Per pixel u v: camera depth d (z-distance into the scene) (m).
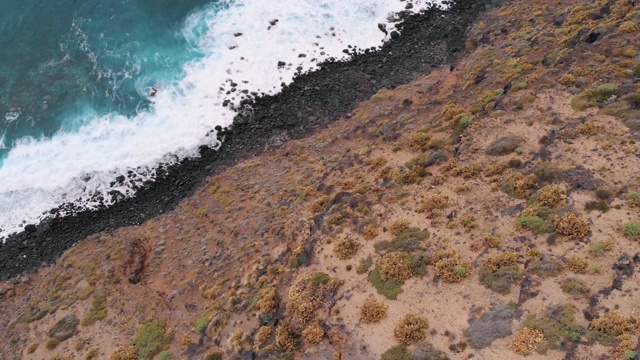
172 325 35.34
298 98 50.91
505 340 25.17
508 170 33.75
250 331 31.25
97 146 48.59
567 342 24.08
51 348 35.66
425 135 40.25
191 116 50.31
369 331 27.72
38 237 44.03
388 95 49.19
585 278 26.34
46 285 40.53
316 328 28.80
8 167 47.47
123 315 36.88
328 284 30.83
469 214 32.16
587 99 35.97
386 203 35.12
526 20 50.66
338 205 36.84
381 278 30.03
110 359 34.00
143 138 49.00
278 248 36.75
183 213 43.91
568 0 50.44
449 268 28.94
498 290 27.52
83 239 43.56
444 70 50.72
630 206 28.56
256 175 45.09
